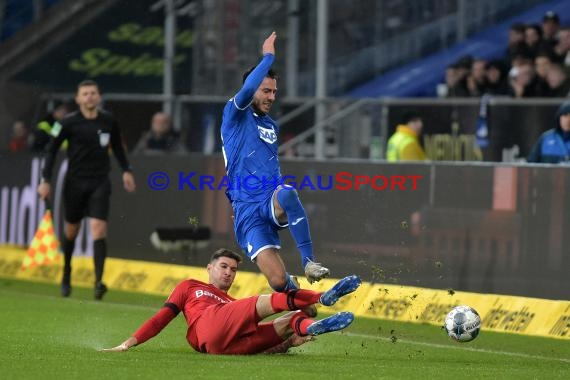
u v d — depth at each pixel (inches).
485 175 1312.7
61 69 2194.9
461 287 1330.0
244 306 923.4
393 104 1688.0
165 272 1624.0
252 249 961.5
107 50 2162.9
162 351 970.1
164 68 2059.5
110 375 813.9
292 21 1937.7
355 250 1428.4
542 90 1704.0
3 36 2379.4
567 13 2100.1
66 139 1480.1
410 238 1376.7
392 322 1318.9
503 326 1256.8
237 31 1983.3
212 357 919.0
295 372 842.8
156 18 2107.5
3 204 1865.2
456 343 1136.8
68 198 1488.7
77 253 1760.6
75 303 1467.8
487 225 1311.5
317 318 1354.6
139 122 1930.4
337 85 2100.1
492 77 1800.0
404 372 866.8
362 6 2149.4
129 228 1689.2
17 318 1270.9
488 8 2127.2
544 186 1263.5
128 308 1419.8
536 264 1267.2
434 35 2121.1
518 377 859.4
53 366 860.0
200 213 1599.4
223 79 1989.4
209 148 1871.3
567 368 943.7
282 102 1824.6
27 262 1642.5
